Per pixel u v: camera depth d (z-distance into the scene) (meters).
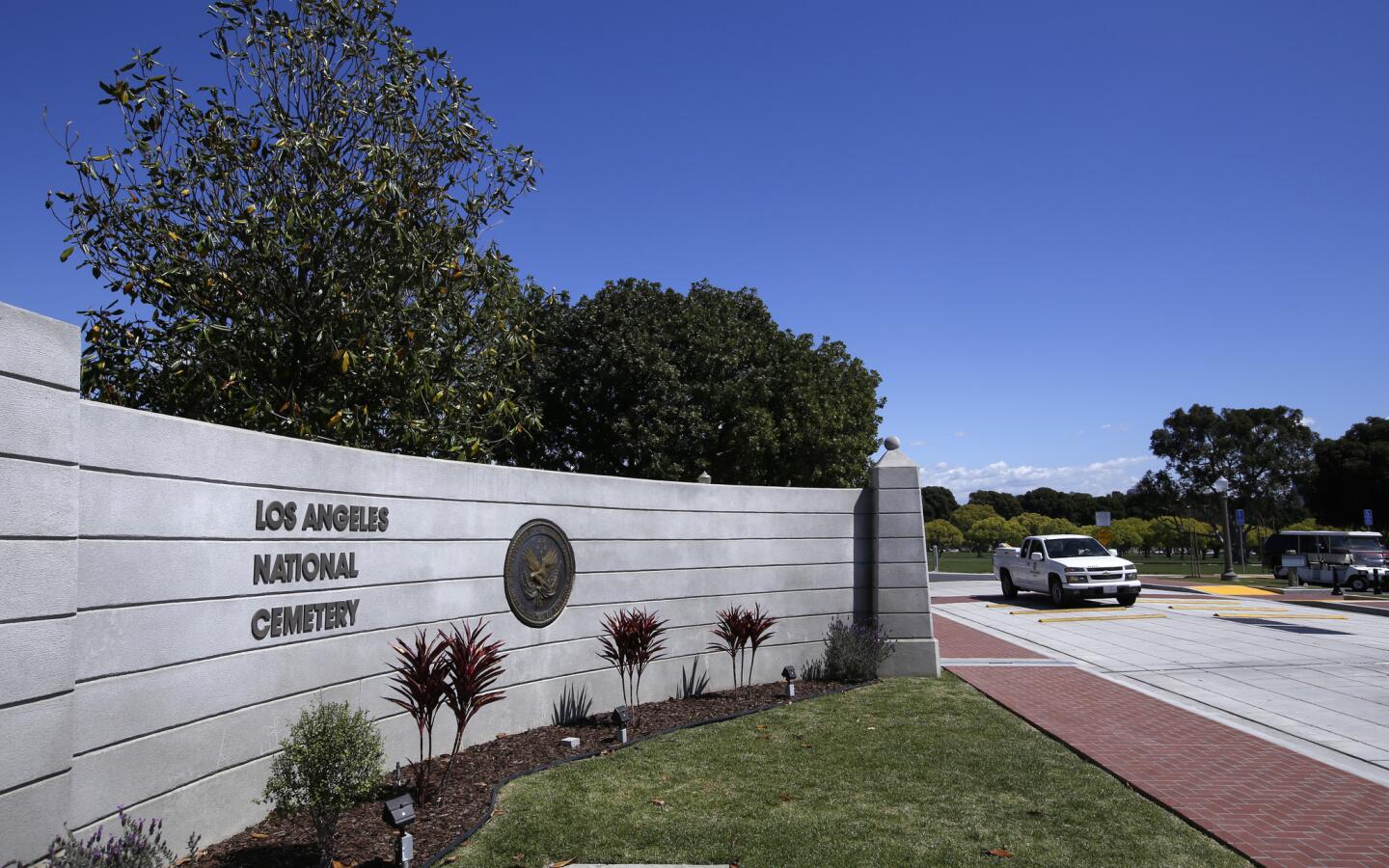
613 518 9.83
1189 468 45.00
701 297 29.06
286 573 6.04
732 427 26.02
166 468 5.08
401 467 7.30
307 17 9.72
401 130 10.03
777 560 11.70
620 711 8.29
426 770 6.39
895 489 12.41
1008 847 5.53
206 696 5.33
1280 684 11.34
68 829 4.16
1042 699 10.31
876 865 5.21
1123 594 22.55
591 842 5.57
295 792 4.89
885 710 9.75
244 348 9.01
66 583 4.26
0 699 3.85
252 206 8.86
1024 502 103.75
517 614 8.54
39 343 4.14
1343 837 5.66
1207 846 5.56
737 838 5.65
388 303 9.65
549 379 25.36
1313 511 53.59
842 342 30.75
